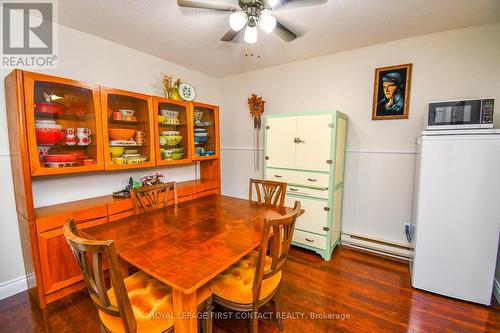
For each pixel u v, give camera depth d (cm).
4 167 183
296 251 267
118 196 231
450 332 152
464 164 172
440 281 187
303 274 220
